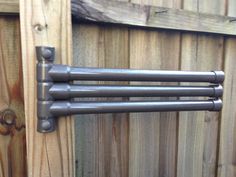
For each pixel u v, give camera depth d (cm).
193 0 74
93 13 59
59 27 51
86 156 65
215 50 81
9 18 54
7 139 57
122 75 56
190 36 76
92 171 66
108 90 55
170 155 78
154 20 68
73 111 52
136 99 68
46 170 53
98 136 66
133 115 71
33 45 49
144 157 73
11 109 57
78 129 64
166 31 72
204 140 83
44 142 52
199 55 78
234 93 87
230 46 84
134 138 71
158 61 72
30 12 48
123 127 70
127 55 67
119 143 69
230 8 81
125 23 64
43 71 49
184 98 75
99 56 64
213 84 69
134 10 65
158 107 61
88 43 62
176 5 72
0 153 57
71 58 53
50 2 50
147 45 70
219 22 78
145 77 59
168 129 76
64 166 54
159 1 69
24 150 58
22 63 52
